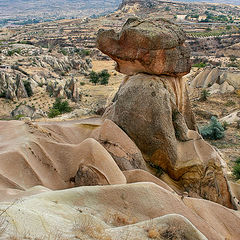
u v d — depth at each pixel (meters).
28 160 14.98
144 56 19.25
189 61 20.33
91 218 10.51
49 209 10.23
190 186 18.78
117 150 18.05
